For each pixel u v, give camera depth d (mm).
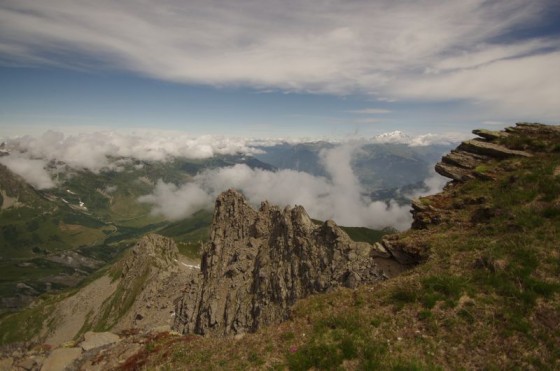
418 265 29641
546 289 20516
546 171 30703
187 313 115375
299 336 23953
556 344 17922
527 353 17859
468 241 27984
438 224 33406
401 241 32844
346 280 69062
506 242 25250
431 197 37250
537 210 27266
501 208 29406
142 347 34344
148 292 165625
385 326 22266
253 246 117688
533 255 22969
